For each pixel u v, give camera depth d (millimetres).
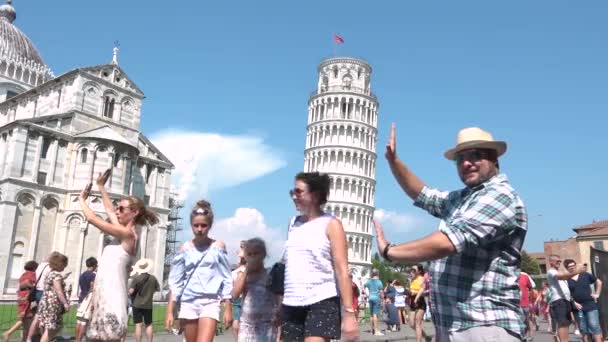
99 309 7852
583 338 16219
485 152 5070
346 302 5984
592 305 15617
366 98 98688
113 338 7773
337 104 97688
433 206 5875
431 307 5125
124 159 54281
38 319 13562
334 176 92812
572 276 15586
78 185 51938
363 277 89625
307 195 6691
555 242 77062
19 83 75812
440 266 4977
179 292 8852
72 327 20734
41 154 51000
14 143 48938
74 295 48969
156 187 61156
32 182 49344
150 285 16031
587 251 72500
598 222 79625
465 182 5176
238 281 9258
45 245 49969
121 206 8438
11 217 47469
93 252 51000
